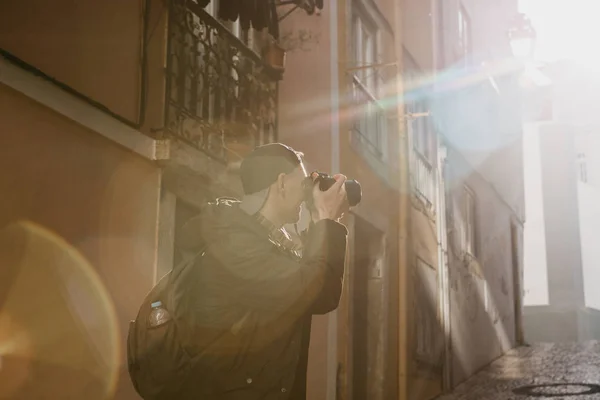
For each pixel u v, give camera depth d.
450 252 12.59
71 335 4.14
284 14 6.80
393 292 9.77
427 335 11.02
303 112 7.38
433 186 11.84
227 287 2.43
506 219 18.11
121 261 4.59
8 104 3.75
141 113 4.81
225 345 2.41
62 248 4.09
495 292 16.36
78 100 4.24
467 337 13.48
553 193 24.17
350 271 8.34
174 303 2.43
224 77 5.73
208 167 5.35
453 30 13.84
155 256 4.91
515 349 17.91
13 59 3.74
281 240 2.63
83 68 4.34
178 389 2.41
